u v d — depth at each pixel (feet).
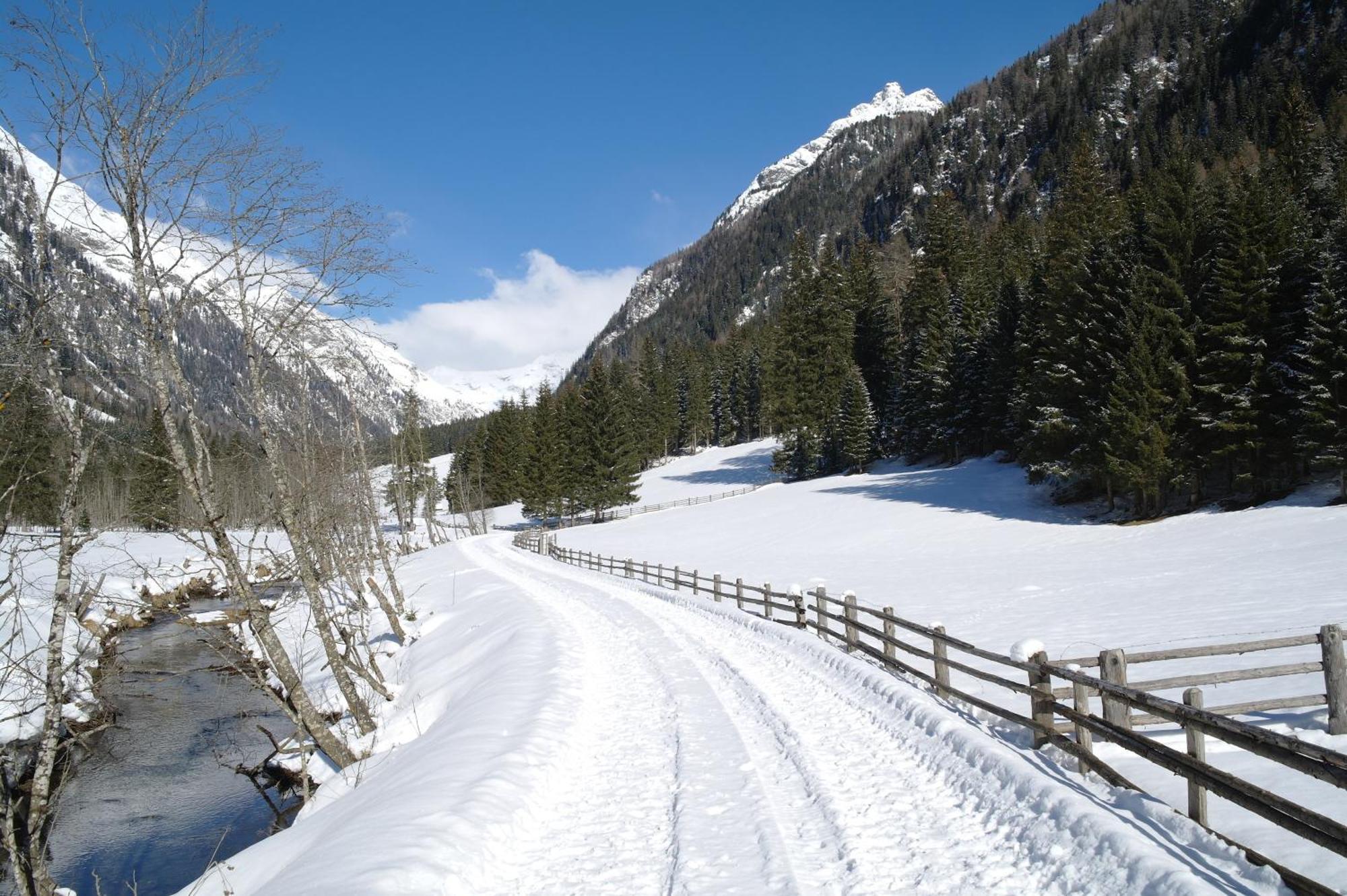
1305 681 25.29
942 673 27.66
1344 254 90.43
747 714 29.32
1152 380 97.66
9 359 23.84
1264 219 97.76
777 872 15.96
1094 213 182.29
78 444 26.13
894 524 123.44
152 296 30.30
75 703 47.09
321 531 53.36
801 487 189.26
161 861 31.55
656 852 17.98
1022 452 130.21
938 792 19.51
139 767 42.60
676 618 58.03
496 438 296.71
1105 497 114.21
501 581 96.73
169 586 80.07
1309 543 64.75
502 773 23.53
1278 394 92.68
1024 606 51.19
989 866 15.29
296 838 24.29
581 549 147.02
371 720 41.47
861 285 260.01
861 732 25.41
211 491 32.27
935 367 182.09
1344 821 14.62
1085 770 18.66
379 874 16.29
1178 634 35.27
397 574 134.82
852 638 38.40
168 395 30.25
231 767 42.47
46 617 52.19
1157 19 587.27
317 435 61.57
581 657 44.24
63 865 31.45
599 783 23.48
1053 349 118.62
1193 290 102.78
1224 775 13.91
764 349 310.86
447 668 52.37
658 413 310.65
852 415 196.24
